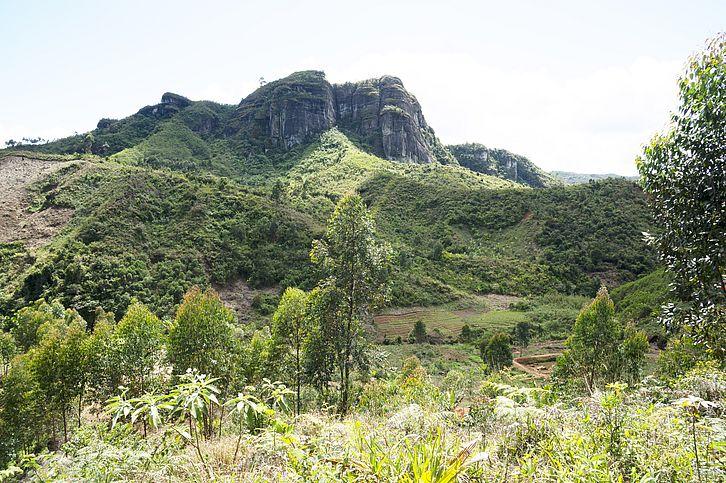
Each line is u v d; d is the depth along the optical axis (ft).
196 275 168.55
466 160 622.13
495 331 147.43
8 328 122.42
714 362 19.31
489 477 9.29
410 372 67.41
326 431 11.98
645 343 60.03
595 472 8.18
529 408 11.44
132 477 11.02
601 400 11.02
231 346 53.78
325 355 44.39
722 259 14.75
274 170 444.96
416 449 7.99
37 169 266.57
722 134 14.48
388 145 502.79
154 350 62.44
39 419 59.21
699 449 9.06
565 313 169.27
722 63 14.43
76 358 59.47
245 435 12.01
